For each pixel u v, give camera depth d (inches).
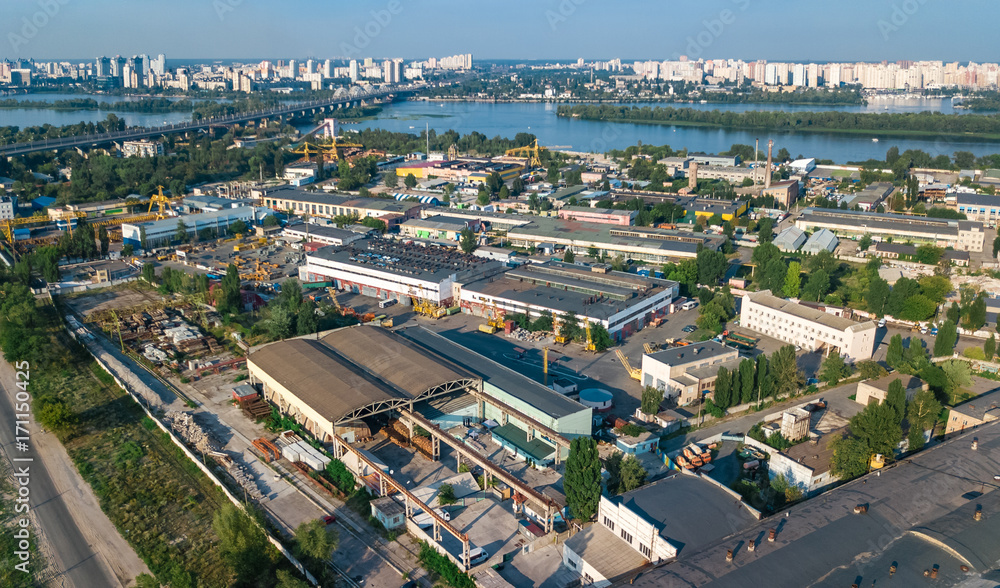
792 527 4023.1
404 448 5339.6
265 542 4197.8
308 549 3971.5
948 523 4052.7
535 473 5017.2
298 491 4830.2
